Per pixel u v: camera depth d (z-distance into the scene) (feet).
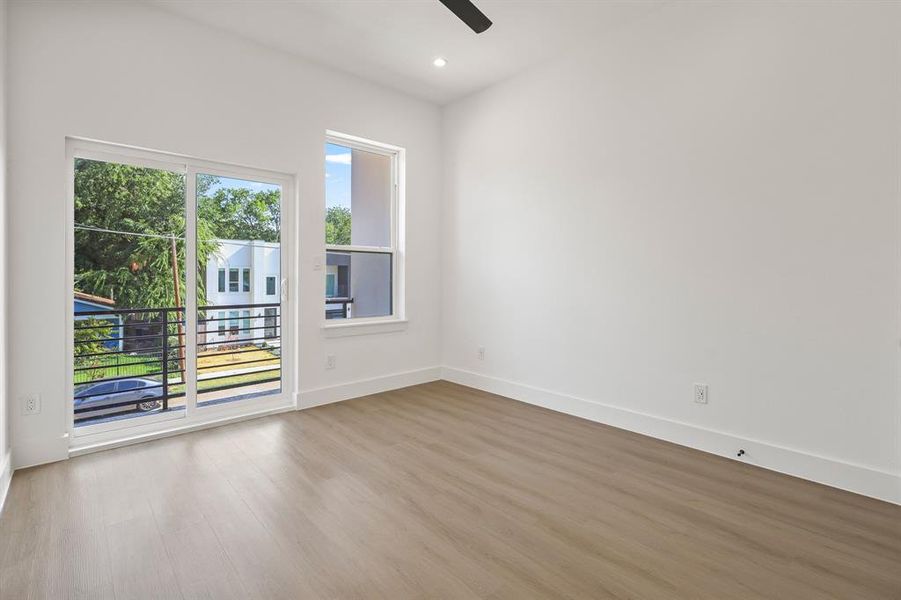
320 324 12.56
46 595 5.08
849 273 7.59
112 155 9.54
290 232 12.13
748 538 6.27
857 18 7.41
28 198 8.39
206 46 10.42
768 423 8.55
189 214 10.47
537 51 11.68
